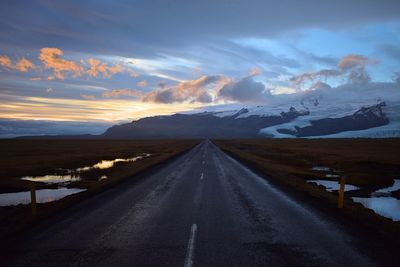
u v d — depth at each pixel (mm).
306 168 32219
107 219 10734
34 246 7992
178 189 17156
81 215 11328
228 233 9109
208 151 60125
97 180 22344
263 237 8734
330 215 11422
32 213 11367
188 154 50625
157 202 13641
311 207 12766
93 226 9852
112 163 37031
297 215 11383
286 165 32531
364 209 12406
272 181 20500
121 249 7742
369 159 41781
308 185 18266
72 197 14453
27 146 89188
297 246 7980
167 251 7594
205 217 11000
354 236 8859
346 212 11672
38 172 28594
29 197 16922
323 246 7992
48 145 97688
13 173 27891
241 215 11320
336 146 86062
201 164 32688
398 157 45375
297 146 87000
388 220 10586
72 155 51062
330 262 6914
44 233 9125
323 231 9359
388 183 23859
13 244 8164
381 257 7223
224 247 7887
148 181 20406
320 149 70000
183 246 7961
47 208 12305
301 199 14461
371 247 7926
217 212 11766
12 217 11102
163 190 16844
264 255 7332
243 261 6957
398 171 31234
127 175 22719
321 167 33969
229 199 14328
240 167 29672
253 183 19578
